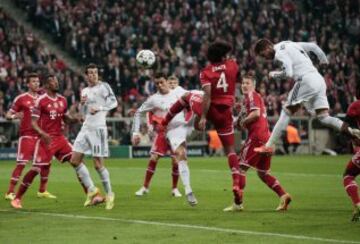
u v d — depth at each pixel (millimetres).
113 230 23938
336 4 92188
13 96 69000
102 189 39469
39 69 71812
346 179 25422
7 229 24422
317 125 77250
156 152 35594
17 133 67812
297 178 45688
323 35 87188
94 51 77812
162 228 24203
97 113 30359
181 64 77875
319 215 27234
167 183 42688
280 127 28812
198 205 30938
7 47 73438
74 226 24938
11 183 34688
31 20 82250
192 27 83875
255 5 89000
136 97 73625
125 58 77188
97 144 30188
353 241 21422
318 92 29234
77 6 80562
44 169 34531
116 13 81250
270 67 81125
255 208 29609
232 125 28281
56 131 31797
